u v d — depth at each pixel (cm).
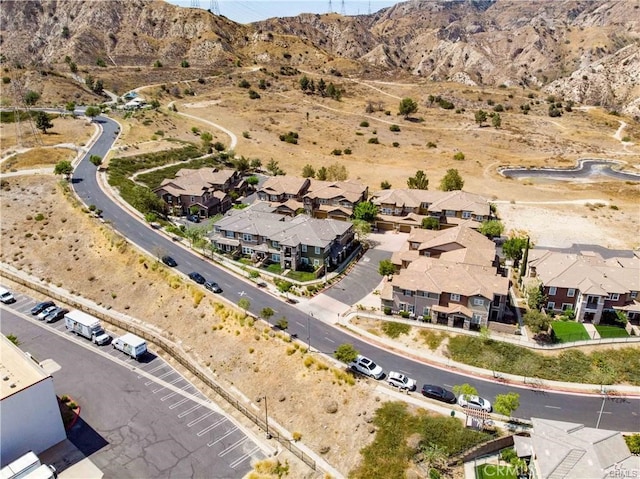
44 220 10262
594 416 5531
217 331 7181
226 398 6109
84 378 6456
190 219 10775
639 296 7106
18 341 7206
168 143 15225
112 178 12144
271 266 8838
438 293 6906
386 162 15725
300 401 5953
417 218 10569
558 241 10056
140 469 5144
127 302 8138
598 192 13075
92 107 17238
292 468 5128
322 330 7031
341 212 10888
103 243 9331
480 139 18450
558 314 7362
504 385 5997
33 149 13612
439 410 5597
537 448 4631
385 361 6431
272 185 11744
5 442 5141
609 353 6406
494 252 8212
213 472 5097
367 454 5172
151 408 5975
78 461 5256
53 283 8744
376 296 7944
